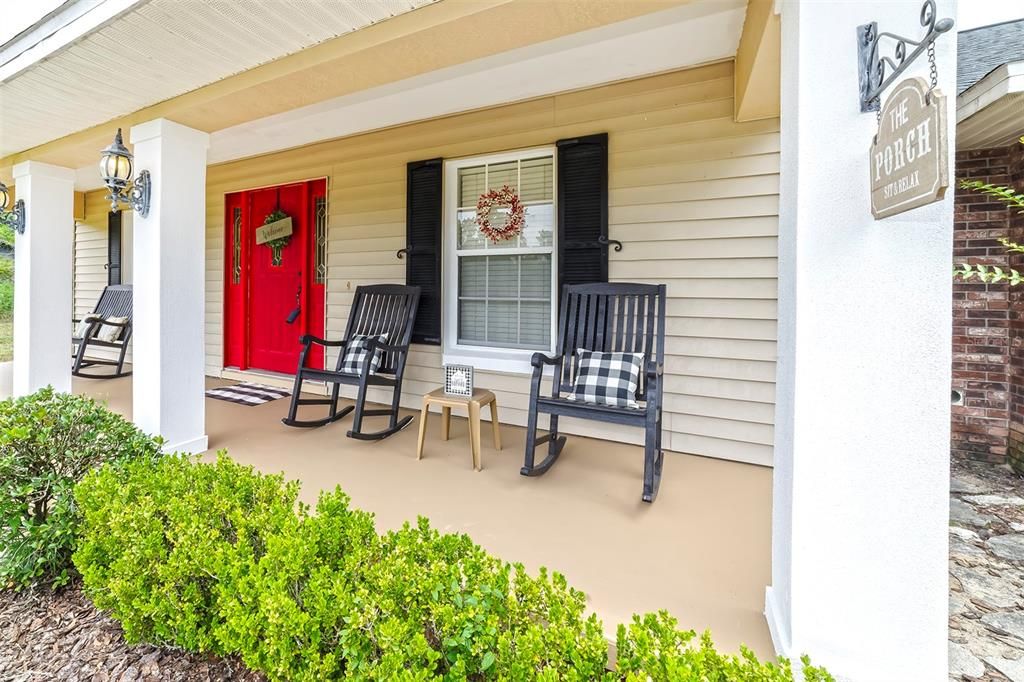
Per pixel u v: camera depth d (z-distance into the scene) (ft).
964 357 10.47
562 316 9.45
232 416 12.29
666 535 6.39
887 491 3.74
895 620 3.75
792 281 4.07
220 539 4.93
